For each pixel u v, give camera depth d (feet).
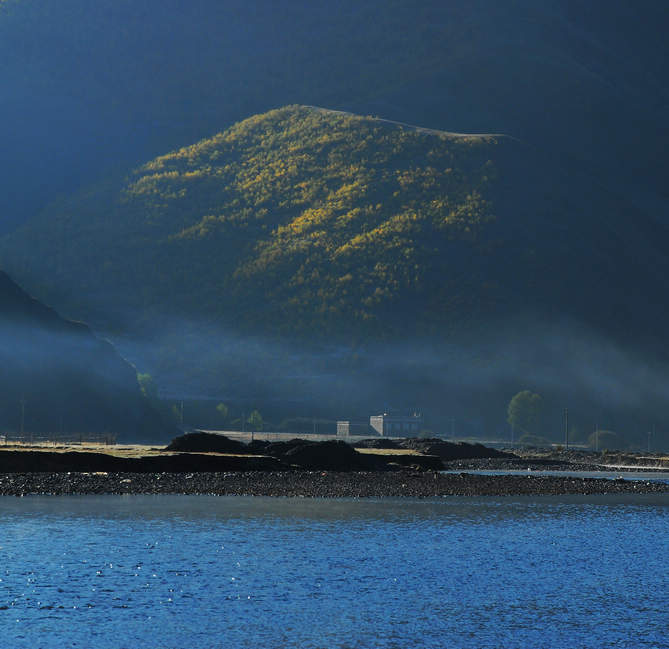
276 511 586.45
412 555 431.43
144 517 540.93
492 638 298.35
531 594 354.74
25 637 290.15
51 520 520.01
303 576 379.76
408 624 312.09
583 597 351.05
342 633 301.02
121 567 388.57
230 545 447.83
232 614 319.88
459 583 372.17
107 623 305.94
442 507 634.84
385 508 618.85
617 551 451.53
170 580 366.43
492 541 476.54
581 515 600.80
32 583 354.74
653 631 307.99
